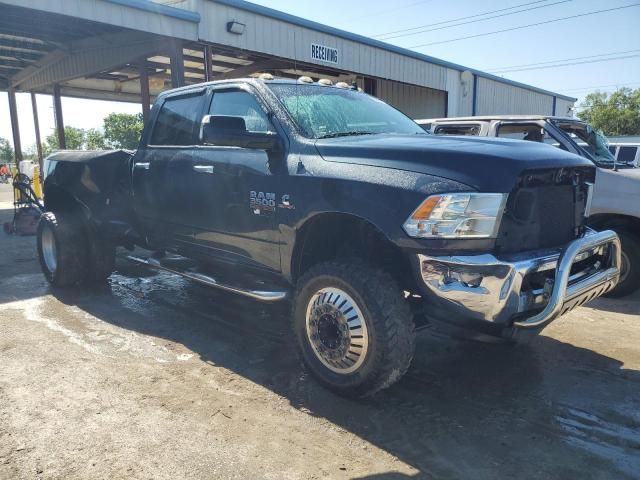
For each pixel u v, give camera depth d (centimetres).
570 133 654
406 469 279
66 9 858
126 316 525
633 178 561
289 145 374
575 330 492
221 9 1114
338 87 470
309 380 382
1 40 1334
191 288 629
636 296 607
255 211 389
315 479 270
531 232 327
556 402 354
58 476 269
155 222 512
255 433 312
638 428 322
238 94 432
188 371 397
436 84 1844
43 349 436
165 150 490
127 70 1617
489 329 312
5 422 320
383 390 368
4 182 3781
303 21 1295
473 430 318
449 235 293
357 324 330
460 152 310
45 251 630
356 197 322
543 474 276
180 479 268
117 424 320
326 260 384
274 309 552
